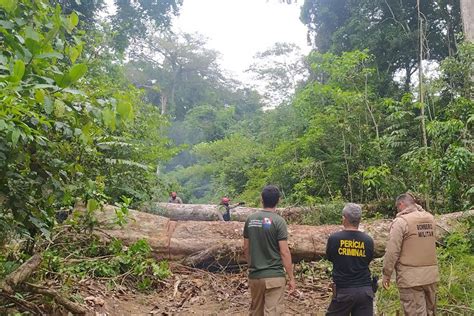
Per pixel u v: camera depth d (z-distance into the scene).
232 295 6.63
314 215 10.96
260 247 4.41
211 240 7.84
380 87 18.53
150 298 6.29
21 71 2.95
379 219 9.52
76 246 6.98
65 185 4.07
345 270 4.24
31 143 3.68
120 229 7.81
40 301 4.46
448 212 9.19
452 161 8.05
